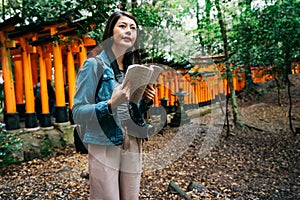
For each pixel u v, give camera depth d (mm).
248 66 6289
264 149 5422
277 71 6227
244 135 6434
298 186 3684
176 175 4031
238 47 5734
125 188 1431
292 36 5160
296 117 7809
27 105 6160
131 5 4535
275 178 4000
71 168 4617
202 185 3641
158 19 4047
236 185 3742
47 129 6297
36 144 5723
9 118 5859
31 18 6254
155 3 4379
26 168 4867
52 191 3637
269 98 9844
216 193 3449
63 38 6012
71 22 5680
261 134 6516
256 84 10469
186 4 5480
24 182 4086
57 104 6469
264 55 5445
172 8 4523
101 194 1337
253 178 4012
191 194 3410
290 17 5023
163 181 3799
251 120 7719
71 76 6438
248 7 5445
